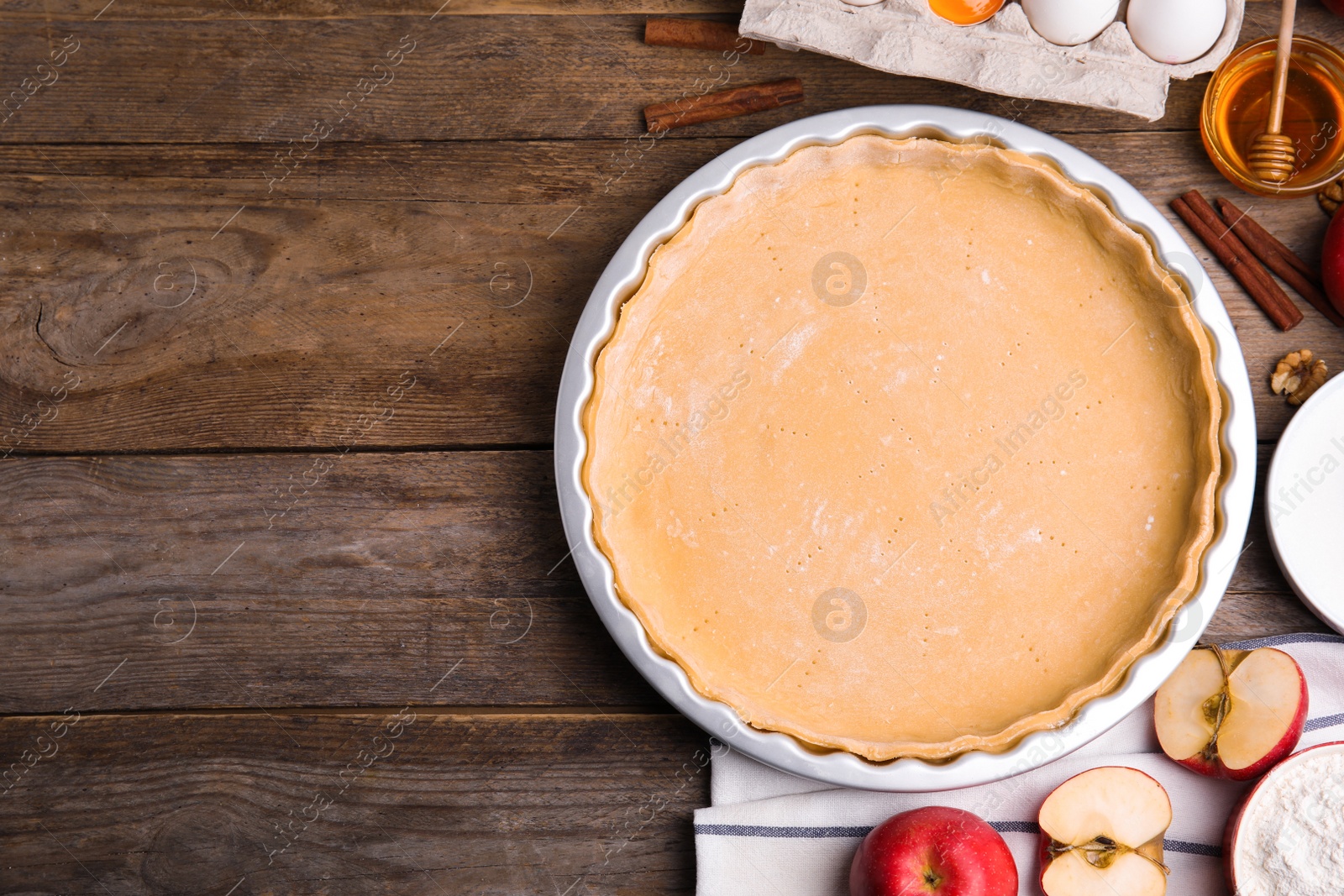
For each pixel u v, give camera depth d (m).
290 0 1.18
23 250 1.18
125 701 1.17
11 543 1.18
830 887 1.14
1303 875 1.11
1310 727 1.15
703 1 1.18
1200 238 1.17
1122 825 1.13
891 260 1.15
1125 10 1.14
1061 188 1.13
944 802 1.15
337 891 1.17
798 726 1.11
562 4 1.18
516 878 1.17
